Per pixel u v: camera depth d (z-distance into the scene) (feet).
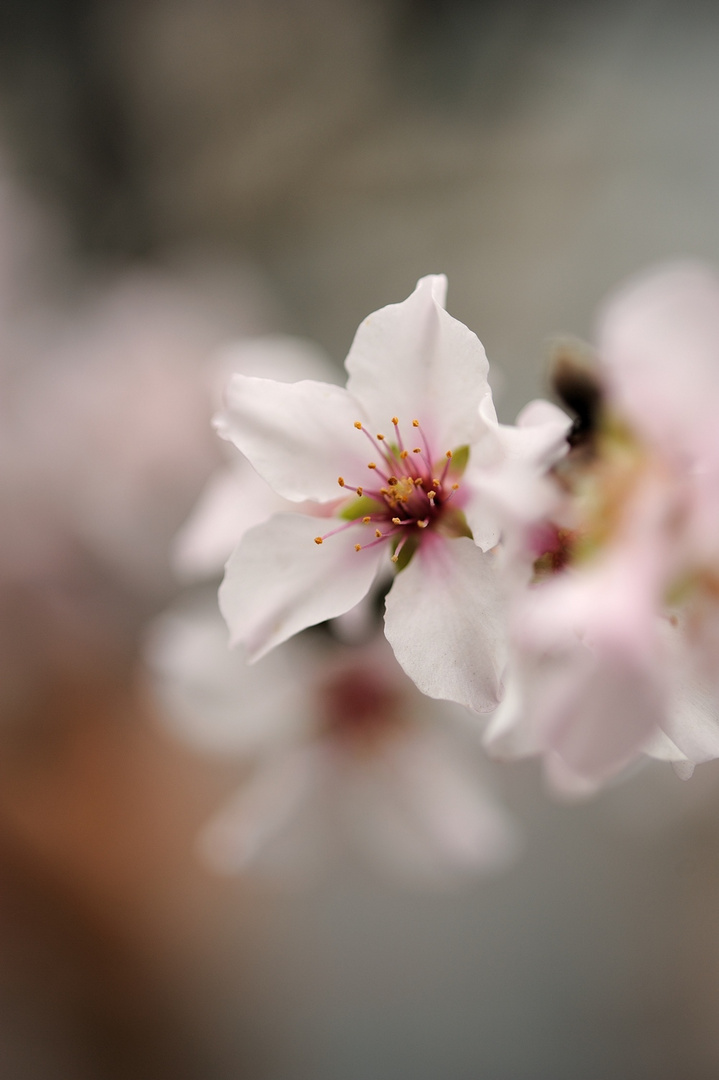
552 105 1.90
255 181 1.89
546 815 1.60
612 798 1.51
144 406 1.41
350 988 1.57
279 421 0.73
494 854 0.92
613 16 1.91
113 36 1.87
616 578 0.69
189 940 1.55
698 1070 1.51
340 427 0.73
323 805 0.91
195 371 1.45
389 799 0.91
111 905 1.52
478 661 0.71
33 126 1.83
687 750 0.70
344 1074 1.51
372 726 0.91
